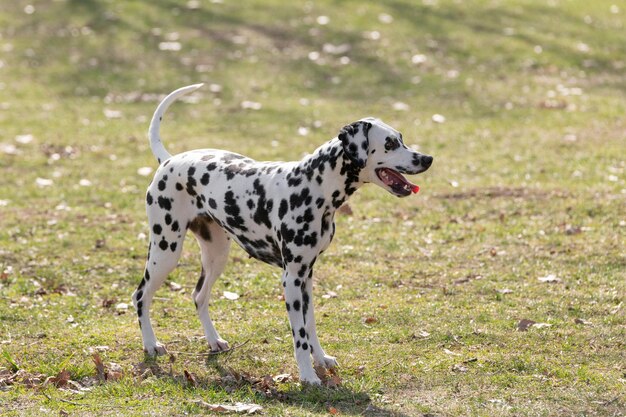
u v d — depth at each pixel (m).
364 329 10.08
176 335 10.01
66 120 20.19
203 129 19.48
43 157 17.80
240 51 24.28
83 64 23.64
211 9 26.92
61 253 12.93
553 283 11.48
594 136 18.56
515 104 20.95
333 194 8.50
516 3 27.89
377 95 21.64
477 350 9.43
